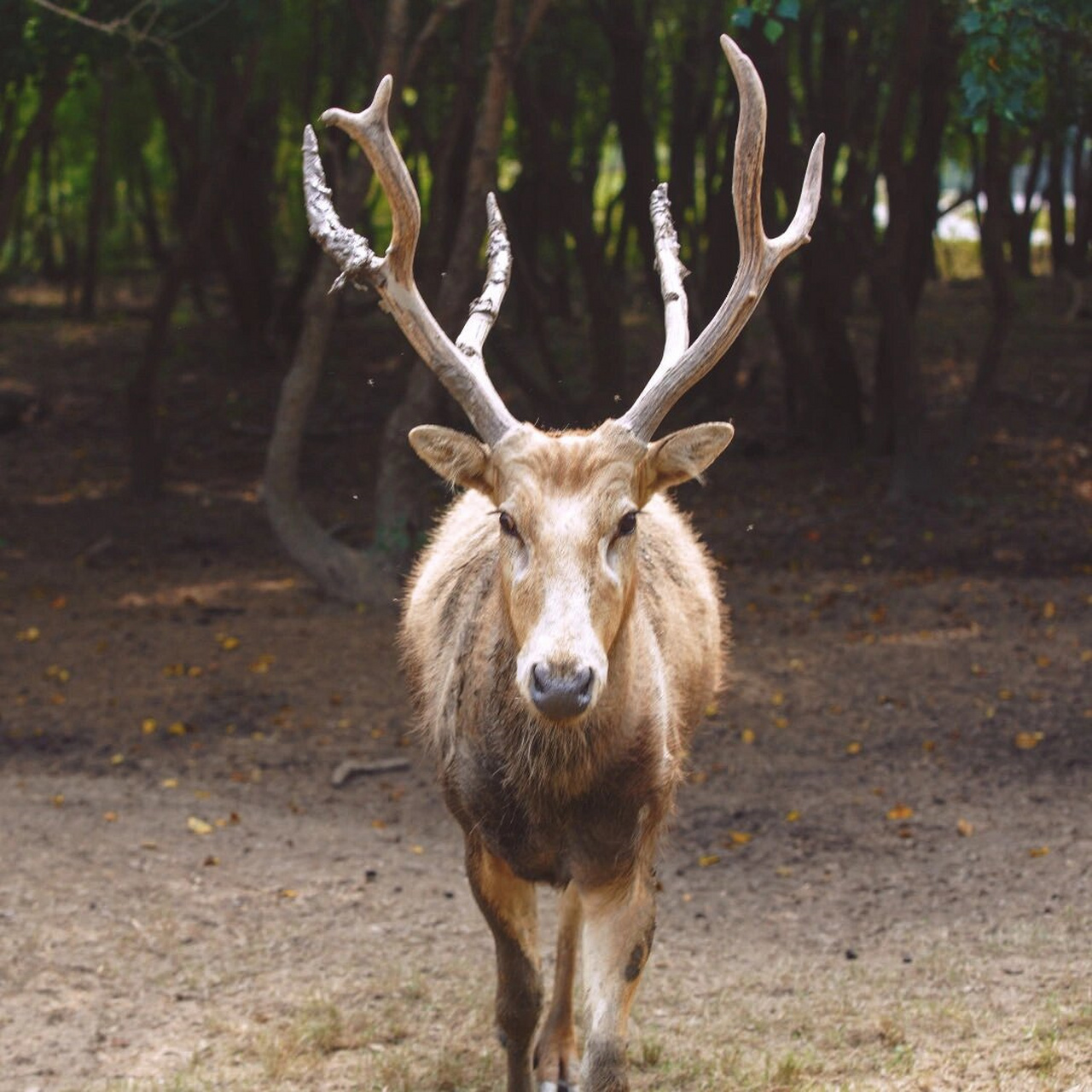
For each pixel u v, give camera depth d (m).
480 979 6.04
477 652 4.44
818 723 9.54
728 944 6.46
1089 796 8.11
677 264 4.83
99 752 9.25
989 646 11.05
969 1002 5.62
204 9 11.91
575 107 23.64
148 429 17.23
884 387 18.08
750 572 13.78
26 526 16.03
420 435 4.23
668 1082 5.14
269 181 24.81
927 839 7.62
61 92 13.91
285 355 24.06
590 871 4.46
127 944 6.30
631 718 4.30
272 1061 5.28
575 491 3.95
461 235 12.06
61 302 29.88
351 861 7.40
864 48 15.86
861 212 15.80
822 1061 5.21
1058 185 30.86
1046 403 20.94
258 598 13.02
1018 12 8.73
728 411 20.61
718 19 16.72
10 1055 5.38
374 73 14.29
